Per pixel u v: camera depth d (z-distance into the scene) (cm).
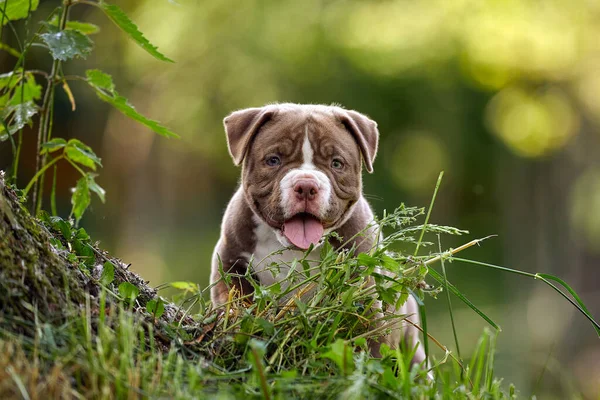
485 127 2247
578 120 2141
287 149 562
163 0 2091
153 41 2097
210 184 2956
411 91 2111
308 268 473
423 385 413
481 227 2578
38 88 589
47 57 2092
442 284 467
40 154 582
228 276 499
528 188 2456
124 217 2553
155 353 393
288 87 2127
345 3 2064
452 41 1925
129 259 2408
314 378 383
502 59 1917
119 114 2425
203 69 2148
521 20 1869
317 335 430
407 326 655
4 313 361
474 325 1958
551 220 2416
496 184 2492
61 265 404
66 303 388
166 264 2292
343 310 445
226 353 434
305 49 2075
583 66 1939
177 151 2614
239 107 2155
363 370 400
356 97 2122
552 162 2394
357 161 583
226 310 455
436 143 2314
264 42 2089
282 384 373
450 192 2555
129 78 2264
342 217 567
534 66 1936
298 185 534
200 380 375
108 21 2223
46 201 2134
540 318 2200
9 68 2011
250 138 573
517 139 2158
